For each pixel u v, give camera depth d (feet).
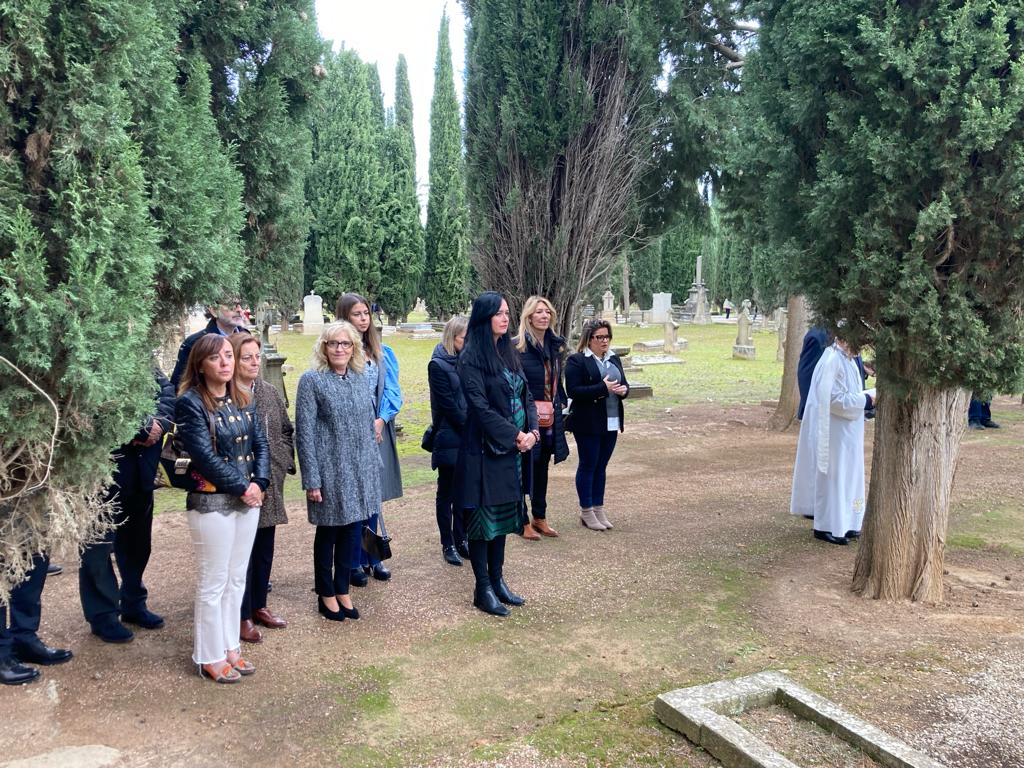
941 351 12.95
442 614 14.74
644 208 37.06
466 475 14.44
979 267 12.85
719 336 102.32
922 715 10.65
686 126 33.86
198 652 11.86
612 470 28.60
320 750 9.99
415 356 73.87
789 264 14.43
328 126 104.42
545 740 10.17
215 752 9.93
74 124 9.91
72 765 9.50
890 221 13.12
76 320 9.51
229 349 11.67
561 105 32.99
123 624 14.11
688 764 9.62
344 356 13.80
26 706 11.03
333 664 12.53
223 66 20.80
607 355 20.43
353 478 13.93
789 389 36.88
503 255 34.65
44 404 9.93
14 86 9.53
